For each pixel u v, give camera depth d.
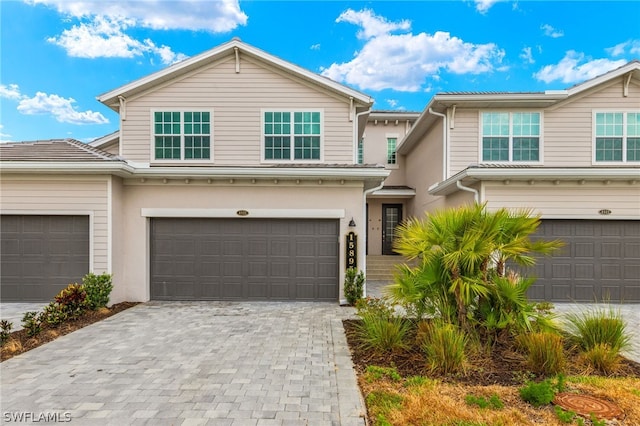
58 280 8.95
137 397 4.17
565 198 9.37
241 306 8.91
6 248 9.00
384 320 5.68
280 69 10.84
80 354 5.55
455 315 5.39
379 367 4.79
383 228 16.97
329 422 3.65
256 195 9.50
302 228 9.62
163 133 10.84
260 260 9.55
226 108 10.88
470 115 11.71
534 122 11.63
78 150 9.34
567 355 5.03
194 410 3.88
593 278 9.41
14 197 8.90
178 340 6.26
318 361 5.27
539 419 3.47
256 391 4.32
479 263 5.39
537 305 5.53
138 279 9.33
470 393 4.02
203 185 9.46
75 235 8.96
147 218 9.44
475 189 9.76
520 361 4.84
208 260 9.55
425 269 5.46
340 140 10.84
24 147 9.54
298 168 9.02
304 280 9.54
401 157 17.48
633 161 11.28
